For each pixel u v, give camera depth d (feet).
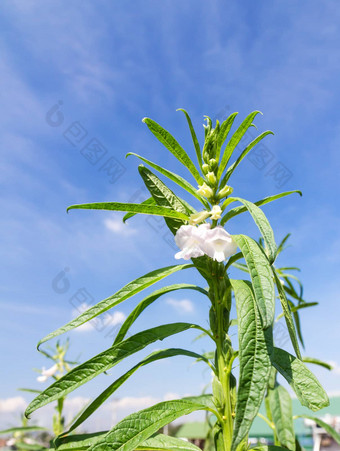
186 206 0.86
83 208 0.67
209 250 0.67
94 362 0.66
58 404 1.34
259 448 0.72
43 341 0.65
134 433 0.57
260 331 0.54
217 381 0.70
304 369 0.60
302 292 1.19
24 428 1.31
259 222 0.58
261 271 0.56
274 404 1.09
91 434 0.72
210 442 1.22
